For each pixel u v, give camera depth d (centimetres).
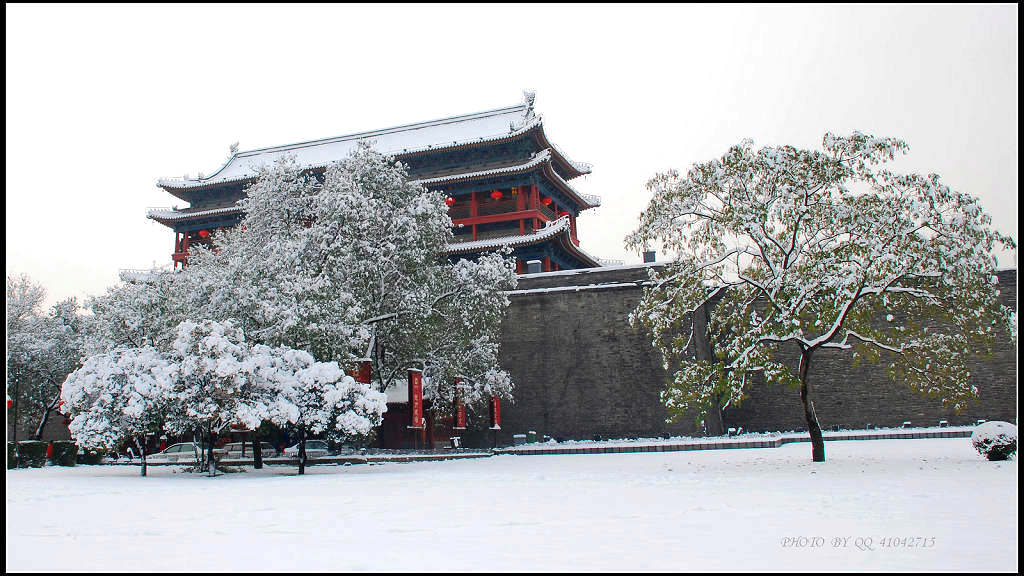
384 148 6150
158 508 1174
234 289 2517
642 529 861
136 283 3102
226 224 6175
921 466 1747
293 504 1209
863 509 1019
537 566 635
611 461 2484
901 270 1803
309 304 2441
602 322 3959
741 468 1881
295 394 2122
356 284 2889
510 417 3959
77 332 4297
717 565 635
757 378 3819
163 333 2764
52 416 4853
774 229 2006
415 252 2938
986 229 1836
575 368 3934
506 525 912
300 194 3281
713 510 1035
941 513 969
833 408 3675
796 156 1942
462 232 5756
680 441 3291
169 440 3922
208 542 797
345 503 1216
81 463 3291
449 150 5703
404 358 3212
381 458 2866
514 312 4100
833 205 1883
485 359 3388
